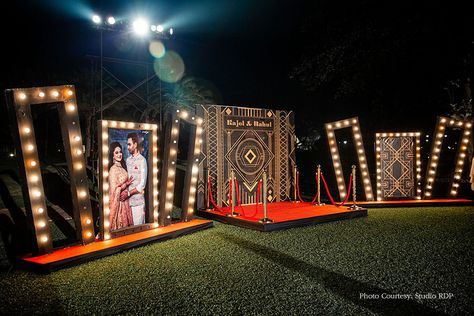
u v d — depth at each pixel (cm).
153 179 745
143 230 721
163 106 2103
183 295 441
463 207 1049
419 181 1119
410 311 395
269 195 1114
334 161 1085
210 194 960
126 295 443
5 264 564
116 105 1970
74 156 609
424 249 624
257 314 391
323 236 724
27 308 412
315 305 411
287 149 1152
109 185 666
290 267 536
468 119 1411
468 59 1312
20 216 874
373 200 1104
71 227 817
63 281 489
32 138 550
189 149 819
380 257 582
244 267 538
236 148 1062
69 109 600
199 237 725
